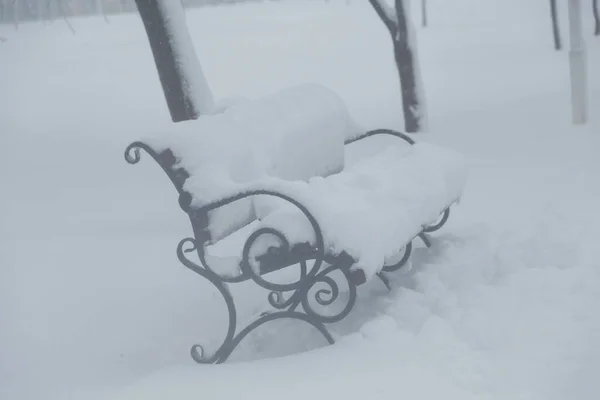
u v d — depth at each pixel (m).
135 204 9.15
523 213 6.73
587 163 8.45
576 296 4.48
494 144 10.23
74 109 19.14
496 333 4.11
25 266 6.76
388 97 17.12
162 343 4.91
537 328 4.13
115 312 5.49
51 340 5.06
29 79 26.20
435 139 11.08
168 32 8.12
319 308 5.10
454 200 5.55
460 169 5.66
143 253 6.91
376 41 30.19
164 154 4.34
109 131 15.51
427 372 3.79
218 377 4.00
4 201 9.77
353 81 20.47
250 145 4.73
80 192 10.03
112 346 4.91
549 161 8.77
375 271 4.18
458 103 14.95
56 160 12.61
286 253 4.28
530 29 30.69
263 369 4.05
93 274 6.39
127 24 44.19
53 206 9.31
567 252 5.08
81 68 27.92
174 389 3.91
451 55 24.58
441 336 4.14
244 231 7.34
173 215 8.46
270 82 21.30
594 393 3.49
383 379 3.74
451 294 4.71
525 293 4.61
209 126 4.56
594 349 3.85
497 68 20.39
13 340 5.07
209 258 4.46
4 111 19.44
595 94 13.66
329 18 40.06
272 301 4.40
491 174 8.45
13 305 5.75
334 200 4.27
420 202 4.76
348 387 3.70
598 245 5.34
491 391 3.57
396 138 11.40
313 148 5.55
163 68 8.18
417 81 11.76
